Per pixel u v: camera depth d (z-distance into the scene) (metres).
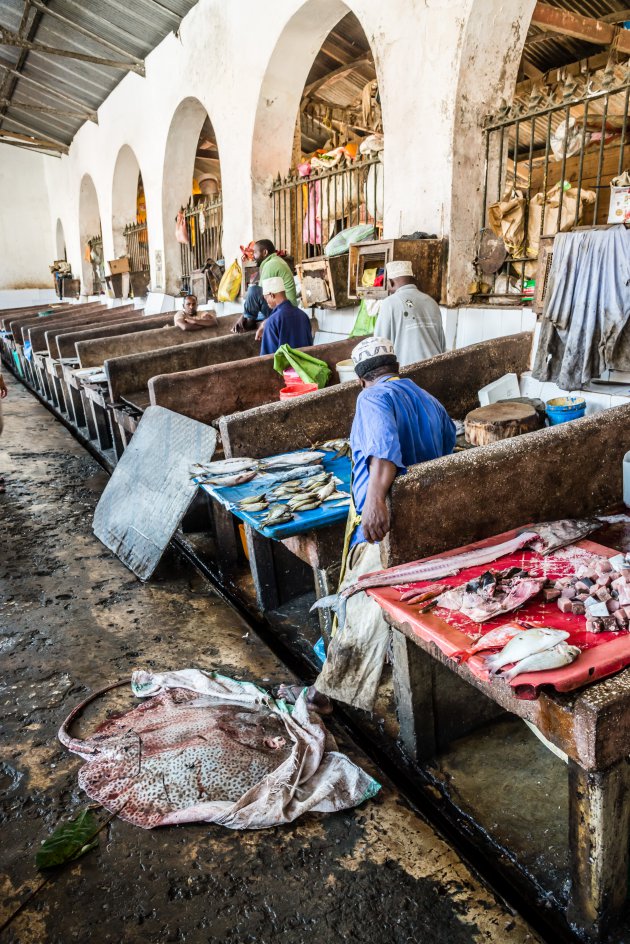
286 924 2.01
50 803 2.53
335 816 2.40
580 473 3.06
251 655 3.54
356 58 9.53
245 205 8.32
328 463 3.99
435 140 5.05
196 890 2.13
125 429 6.41
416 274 5.11
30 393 13.09
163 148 10.77
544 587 2.26
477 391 4.66
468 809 2.47
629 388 4.09
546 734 1.85
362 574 2.70
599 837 1.82
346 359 5.64
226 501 3.41
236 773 2.53
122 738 2.76
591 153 6.59
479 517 2.79
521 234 5.00
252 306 6.85
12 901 2.13
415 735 2.67
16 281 22.55
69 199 19.38
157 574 4.62
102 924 2.03
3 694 3.27
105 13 9.90
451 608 2.21
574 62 8.37
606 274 3.83
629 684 1.76
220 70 8.40
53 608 4.16
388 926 1.98
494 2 4.58
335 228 7.22
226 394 5.69
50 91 14.20
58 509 6.05
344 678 2.83
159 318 9.80
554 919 2.05
